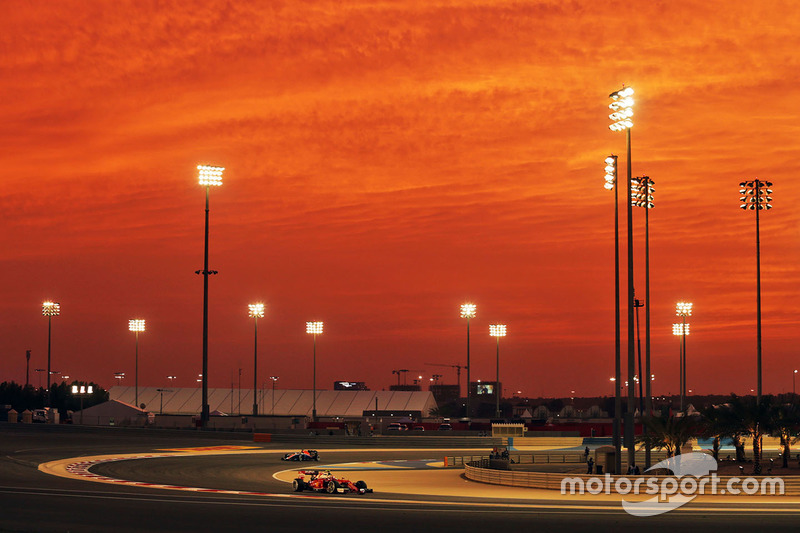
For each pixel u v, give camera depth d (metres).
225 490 54.53
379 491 56.44
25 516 39.62
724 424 67.81
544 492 55.78
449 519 39.78
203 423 117.25
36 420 131.75
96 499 46.78
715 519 40.22
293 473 71.62
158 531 35.38
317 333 163.50
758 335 80.94
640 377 111.19
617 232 61.56
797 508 45.22
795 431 66.38
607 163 62.56
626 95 59.75
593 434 127.06
